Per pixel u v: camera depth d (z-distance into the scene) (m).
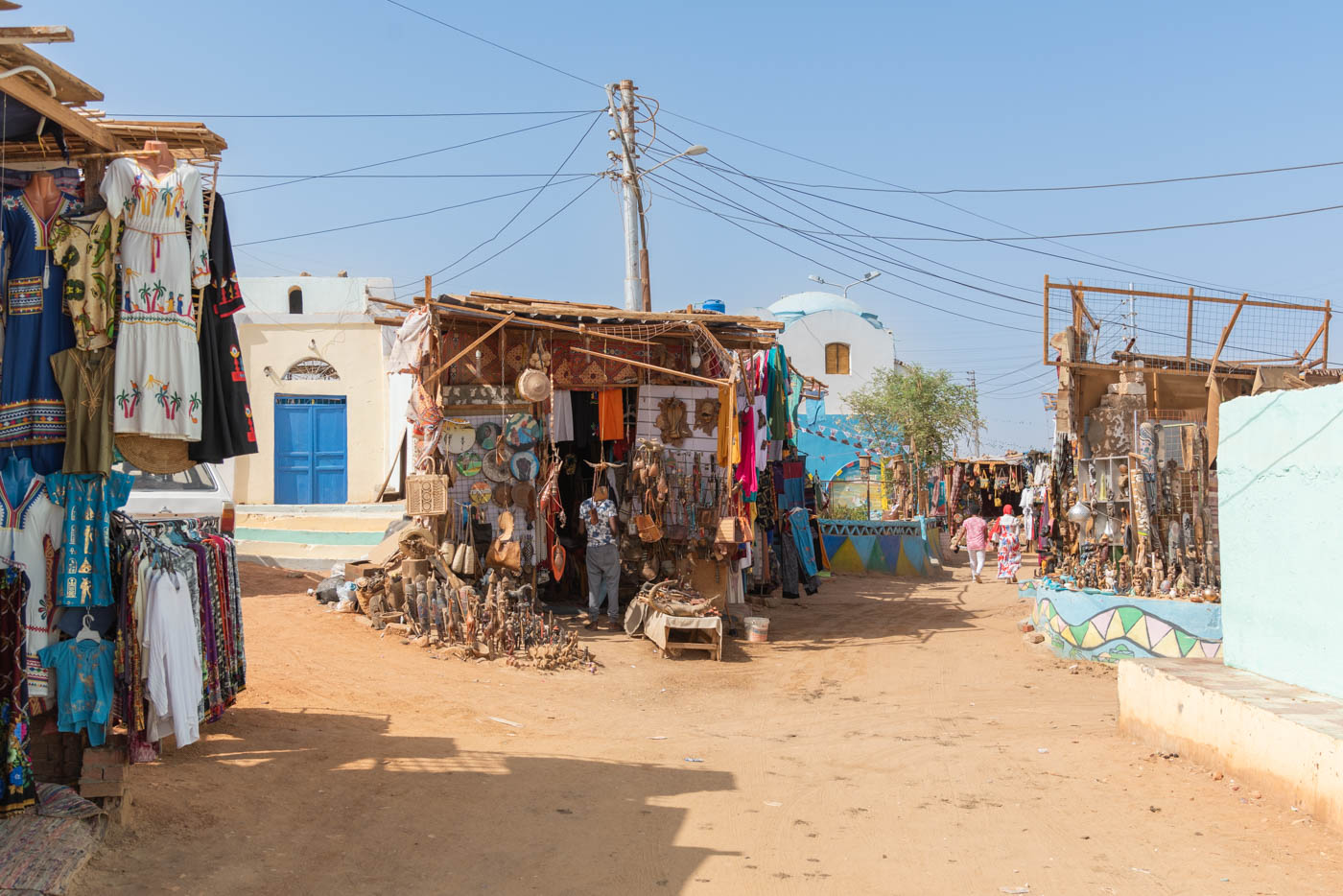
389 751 6.68
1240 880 4.95
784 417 15.66
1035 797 6.42
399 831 5.12
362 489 18.50
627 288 20.05
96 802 4.64
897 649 12.97
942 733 8.61
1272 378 14.02
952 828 5.77
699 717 9.18
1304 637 7.02
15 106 4.46
